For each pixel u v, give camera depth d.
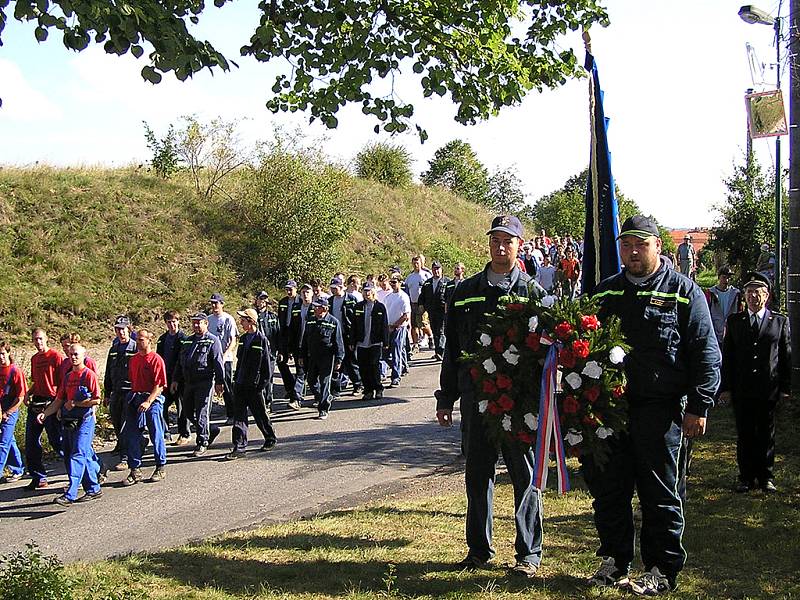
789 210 10.22
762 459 7.84
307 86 7.88
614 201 6.61
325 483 9.67
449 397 5.99
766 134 10.23
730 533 6.60
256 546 6.58
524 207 66.19
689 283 5.12
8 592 5.03
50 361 10.60
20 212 22.91
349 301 15.92
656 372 4.99
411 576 5.59
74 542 8.00
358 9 7.51
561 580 5.38
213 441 12.60
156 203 25.70
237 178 27.89
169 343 13.18
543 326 5.05
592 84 6.75
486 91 7.99
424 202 39.41
